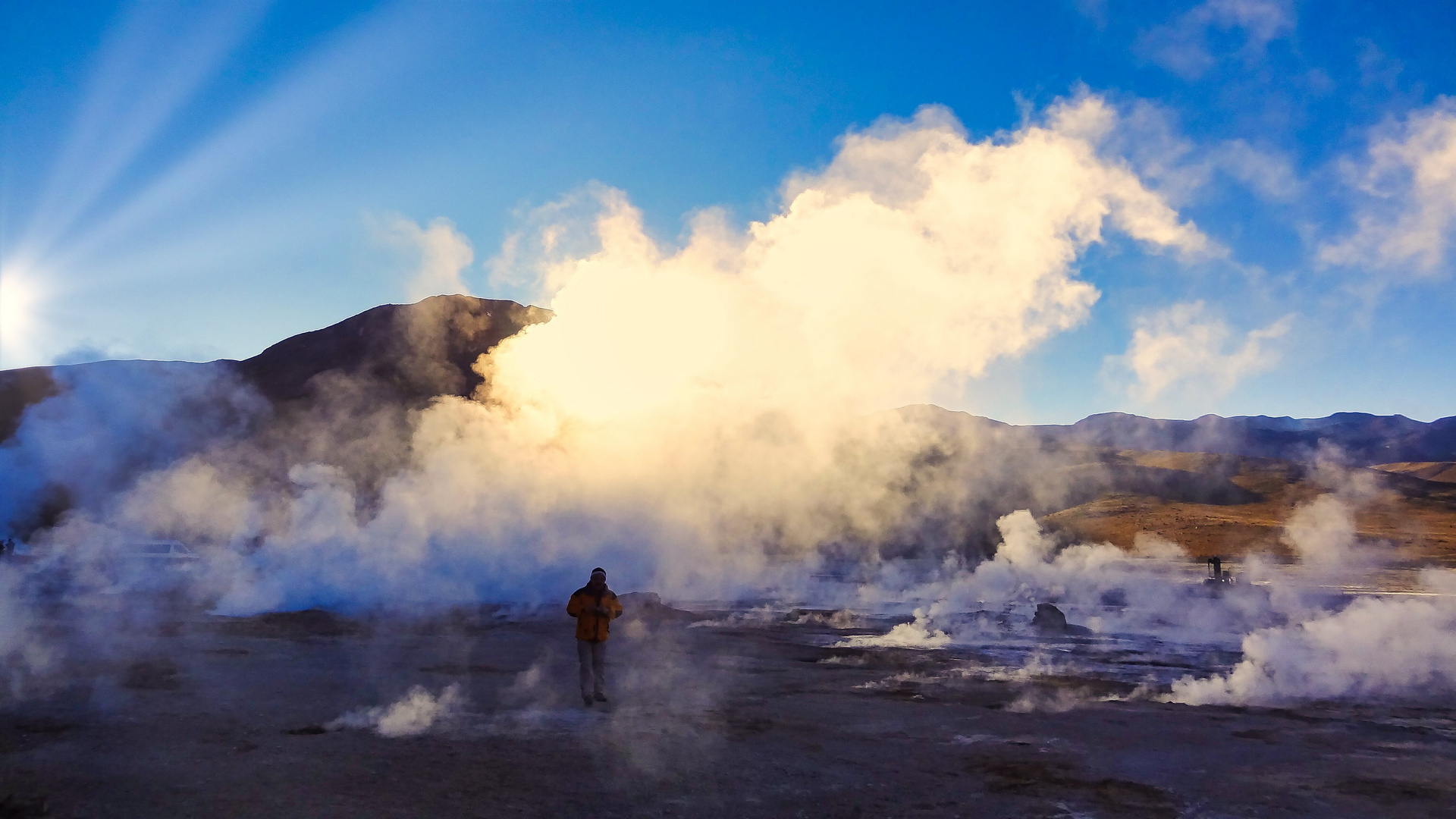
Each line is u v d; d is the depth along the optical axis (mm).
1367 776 7008
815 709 9883
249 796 6047
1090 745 8070
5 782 6312
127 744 7570
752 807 6059
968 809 6059
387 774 6738
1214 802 6277
